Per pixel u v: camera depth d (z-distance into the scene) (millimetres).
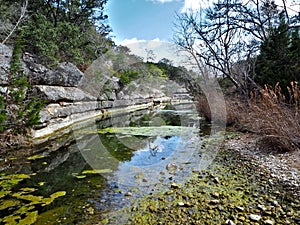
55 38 6613
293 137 3492
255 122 4574
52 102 5629
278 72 5574
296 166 2963
